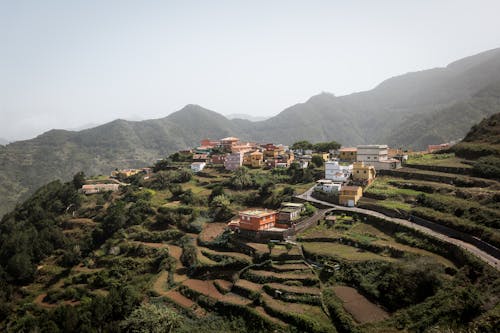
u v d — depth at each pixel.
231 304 70.19
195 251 97.00
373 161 131.88
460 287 57.75
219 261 90.38
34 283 110.50
